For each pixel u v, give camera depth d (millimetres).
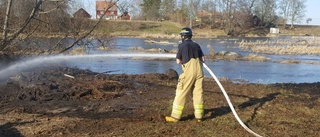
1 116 6727
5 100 7965
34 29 11266
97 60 22922
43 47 12375
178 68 20234
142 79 11523
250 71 20547
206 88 10164
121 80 10945
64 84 9109
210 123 6453
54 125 6223
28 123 6312
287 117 7070
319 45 46281
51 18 11773
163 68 20156
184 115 6988
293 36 74188
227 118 6781
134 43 42562
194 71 6309
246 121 6648
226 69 21125
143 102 8180
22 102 7855
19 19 11258
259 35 75062
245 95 9172
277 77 18406
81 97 8406
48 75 10008
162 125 6270
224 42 50281
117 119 6668
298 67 23250
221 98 8656
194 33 69312
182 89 6422
